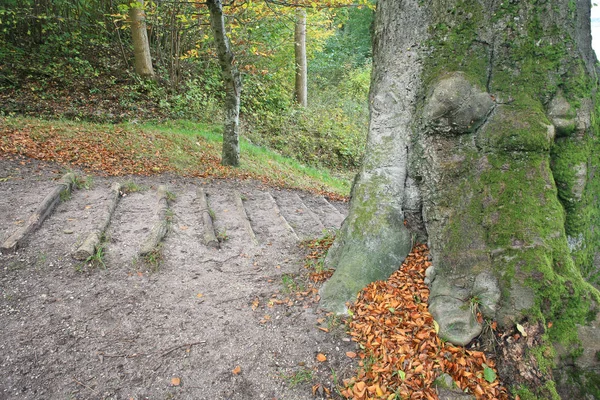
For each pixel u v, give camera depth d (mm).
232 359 2824
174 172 7164
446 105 2924
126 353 2830
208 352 2881
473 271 2748
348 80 18406
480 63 2984
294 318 3219
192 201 5797
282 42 13164
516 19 2869
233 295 3584
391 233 3461
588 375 2453
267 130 12531
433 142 3145
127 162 7082
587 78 2846
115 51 12695
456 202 2994
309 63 19359
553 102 2803
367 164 3717
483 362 2506
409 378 2473
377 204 3537
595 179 3012
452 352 2570
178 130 9609
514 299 2545
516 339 2484
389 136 3553
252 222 5531
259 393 2566
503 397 2375
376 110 3652
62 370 2641
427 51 3287
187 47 13219
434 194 3162
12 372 2578
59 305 3213
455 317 2664
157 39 12375
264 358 2830
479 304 2654
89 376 2619
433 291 2953
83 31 12805
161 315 3250
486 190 2836
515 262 2596
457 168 3006
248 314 3305
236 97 7910
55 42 11750
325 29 14586
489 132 2873
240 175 7836
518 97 2846
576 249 2912
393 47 3510
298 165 10609
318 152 12781
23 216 4352
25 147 6586
